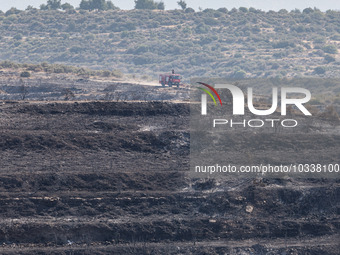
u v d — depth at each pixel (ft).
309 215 180.04
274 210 179.83
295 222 172.96
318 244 164.14
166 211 175.01
